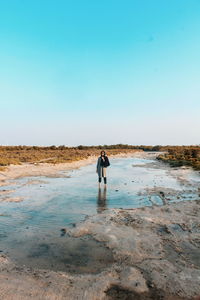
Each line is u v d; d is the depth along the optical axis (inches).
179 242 214.8
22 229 258.1
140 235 231.5
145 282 150.8
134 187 527.5
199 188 490.9
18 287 144.3
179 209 323.0
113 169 1021.2
